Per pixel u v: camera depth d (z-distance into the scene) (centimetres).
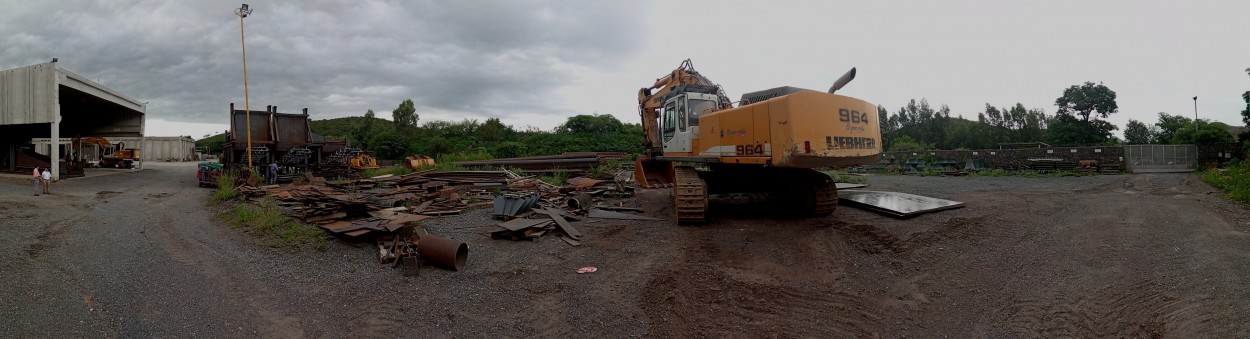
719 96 1174
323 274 623
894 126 5469
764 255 704
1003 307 501
